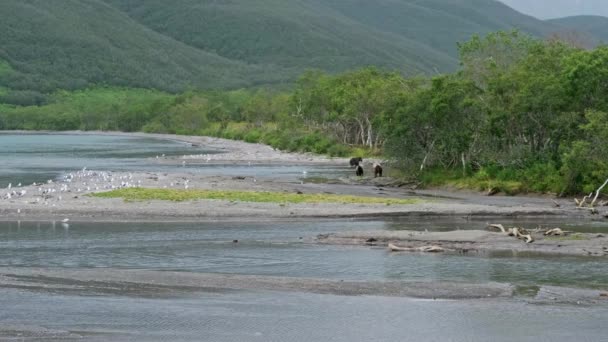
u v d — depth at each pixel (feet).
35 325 111.96
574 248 169.78
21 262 155.74
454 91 297.94
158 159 467.11
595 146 260.42
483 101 306.14
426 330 111.75
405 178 312.71
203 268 151.43
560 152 280.31
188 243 179.11
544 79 286.25
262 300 127.44
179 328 111.96
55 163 430.61
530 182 274.77
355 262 157.28
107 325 112.68
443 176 300.61
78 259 159.33
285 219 216.95
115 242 179.93
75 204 231.71
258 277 141.28
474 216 222.48
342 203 239.09
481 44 366.84
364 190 287.69
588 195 256.52
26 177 333.62
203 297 128.77
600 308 122.21
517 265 153.48
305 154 524.11
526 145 294.05
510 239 178.09
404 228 200.85
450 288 133.59
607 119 264.31
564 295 129.39
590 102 283.79
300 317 118.01
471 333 110.42
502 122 293.02
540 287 134.62
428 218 220.43
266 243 179.01
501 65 361.10
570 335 109.09
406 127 306.96
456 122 301.02
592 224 207.00
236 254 165.58
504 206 235.81
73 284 136.15
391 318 117.50
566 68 281.74
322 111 593.01
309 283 137.28
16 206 226.99
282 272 148.25
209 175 335.06
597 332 110.22
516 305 124.16
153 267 152.05
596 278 141.69
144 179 302.66
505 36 368.89
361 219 218.18
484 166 295.89
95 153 546.26
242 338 107.86
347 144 532.73
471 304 124.88
